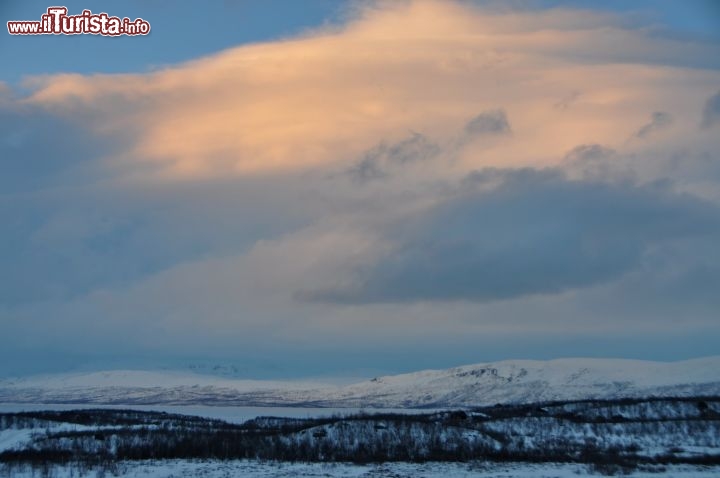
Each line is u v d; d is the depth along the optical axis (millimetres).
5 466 74125
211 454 87125
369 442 93812
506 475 73125
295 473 74938
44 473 69625
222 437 96312
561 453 90062
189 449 88375
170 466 78688
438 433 97062
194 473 74000
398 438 95250
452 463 83250
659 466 78938
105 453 85312
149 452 86375
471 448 91750
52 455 82438
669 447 94375
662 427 103125
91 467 74562
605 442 97312
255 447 91312
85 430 101438
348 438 95500
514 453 89500
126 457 84438
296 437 96250
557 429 103562
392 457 87000
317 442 93750
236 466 79812
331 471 76688
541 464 81875
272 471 76188
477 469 78000
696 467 78062
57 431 99688
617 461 82188
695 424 103688
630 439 98625
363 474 74438
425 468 79062
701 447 93688
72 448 86812
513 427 104625
